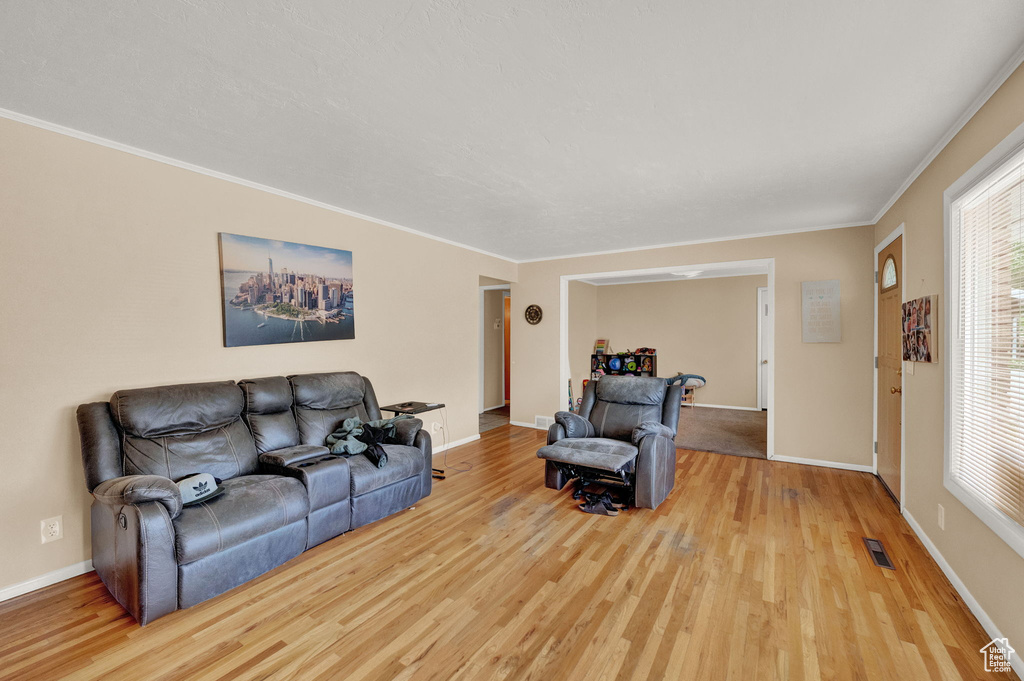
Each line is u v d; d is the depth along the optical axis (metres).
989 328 1.96
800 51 1.66
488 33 1.56
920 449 2.76
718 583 2.29
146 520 1.92
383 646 1.84
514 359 6.45
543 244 5.23
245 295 3.09
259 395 2.98
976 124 2.03
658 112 2.12
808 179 3.03
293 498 2.48
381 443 3.32
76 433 2.36
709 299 8.03
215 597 2.17
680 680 1.64
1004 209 1.84
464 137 2.39
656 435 3.32
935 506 2.50
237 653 1.80
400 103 2.04
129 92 1.95
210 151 2.61
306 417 3.24
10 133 2.14
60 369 2.31
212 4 1.41
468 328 5.34
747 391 7.76
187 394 2.64
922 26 1.51
